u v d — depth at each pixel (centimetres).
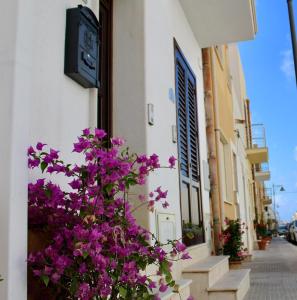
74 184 233
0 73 219
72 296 222
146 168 246
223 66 1402
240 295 620
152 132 494
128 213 245
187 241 649
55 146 277
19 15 224
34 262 214
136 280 235
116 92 488
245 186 2055
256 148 2541
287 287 788
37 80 263
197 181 771
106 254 225
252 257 1529
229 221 1019
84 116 318
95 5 348
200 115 852
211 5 759
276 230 5866
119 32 498
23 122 220
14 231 204
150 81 499
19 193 211
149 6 516
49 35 279
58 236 218
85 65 307
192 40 842
